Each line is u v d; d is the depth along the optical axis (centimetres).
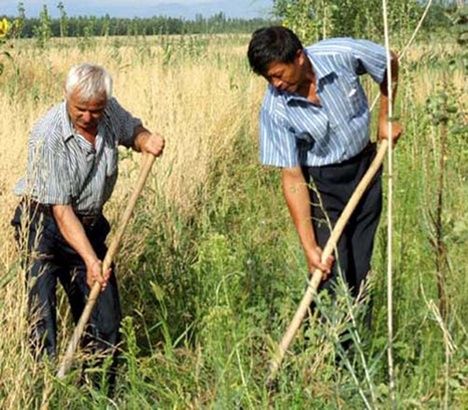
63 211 475
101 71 457
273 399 418
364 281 525
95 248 509
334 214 516
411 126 867
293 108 486
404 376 468
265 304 531
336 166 504
